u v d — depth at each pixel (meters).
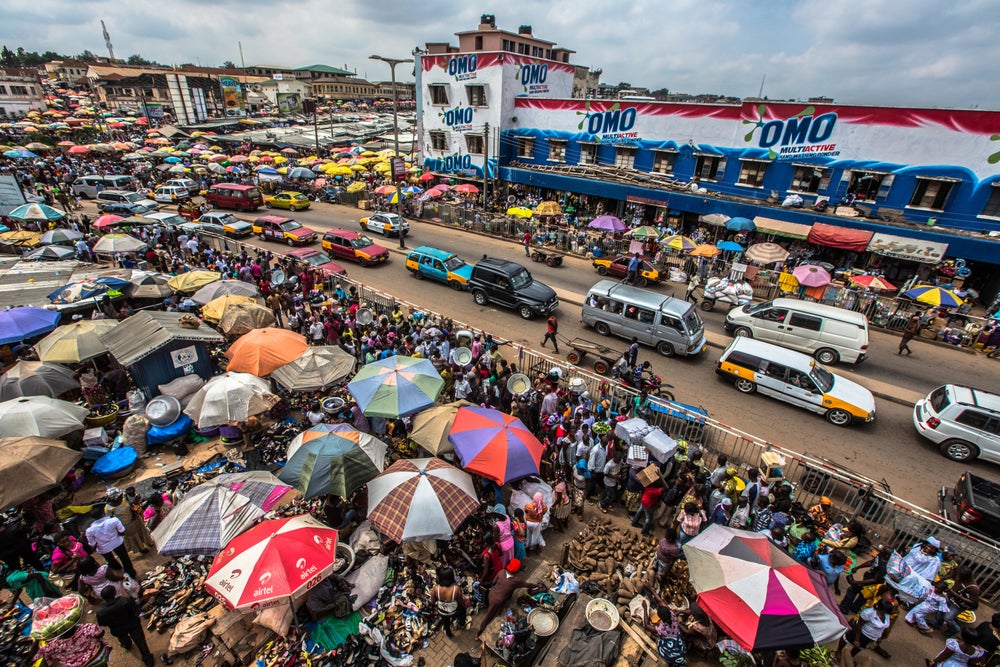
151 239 26.69
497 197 38.38
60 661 6.46
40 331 13.70
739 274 22.94
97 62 131.88
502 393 13.12
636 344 14.91
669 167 31.03
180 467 10.90
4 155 43.03
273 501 8.12
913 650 7.77
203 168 44.25
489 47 43.19
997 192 21.28
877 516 9.94
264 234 29.30
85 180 37.19
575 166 34.56
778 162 26.73
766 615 6.14
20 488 8.02
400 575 8.59
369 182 44.09
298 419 12.98
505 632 7.02
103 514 9.41
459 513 8.09
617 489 10.46
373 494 8.41
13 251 23.80
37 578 7.76
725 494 9.45
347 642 7.43
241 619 7.60
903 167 23.20
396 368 11.68
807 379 13.88
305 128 66.56
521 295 19.84
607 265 25.50
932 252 21.31
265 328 13.73
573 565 8.89
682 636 7.59
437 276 23.31
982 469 12.17
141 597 7.99
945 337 18.83
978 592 8.03
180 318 13.51
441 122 40.03
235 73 116.62
